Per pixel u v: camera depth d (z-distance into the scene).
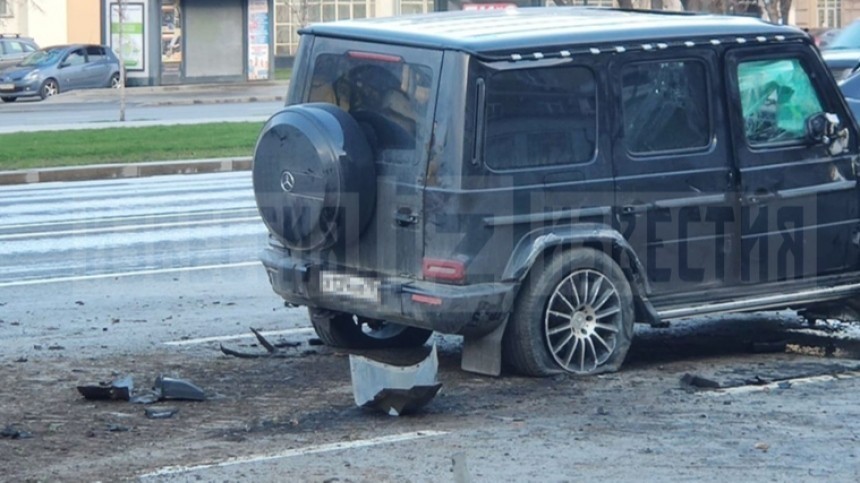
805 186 23.84
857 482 16.11
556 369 22.12
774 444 17.88
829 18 152.00
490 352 21.91
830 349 24.50
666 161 22.70
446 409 20.23
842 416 19.39
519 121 21.58
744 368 22.86
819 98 24.11
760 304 23.62
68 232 41.25
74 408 20.52
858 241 24.38
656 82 22.66
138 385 22.11
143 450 18.03
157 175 60.53
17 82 109.19
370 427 19.20
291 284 23.62
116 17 119.12
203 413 20.20
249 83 122.31
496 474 16.50
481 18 23.84
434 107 21.44
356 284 22.58
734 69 23.27
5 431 18.86
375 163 22.30
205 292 31.25
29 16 137.50
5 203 49.09
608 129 22.23
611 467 16.80
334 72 23.16
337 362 23.92
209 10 120.94
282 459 17.36
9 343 25.64
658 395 20.92
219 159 62.50
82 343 25.64
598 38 22.23
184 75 120.94
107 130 71.75
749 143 23.42
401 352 24.78
